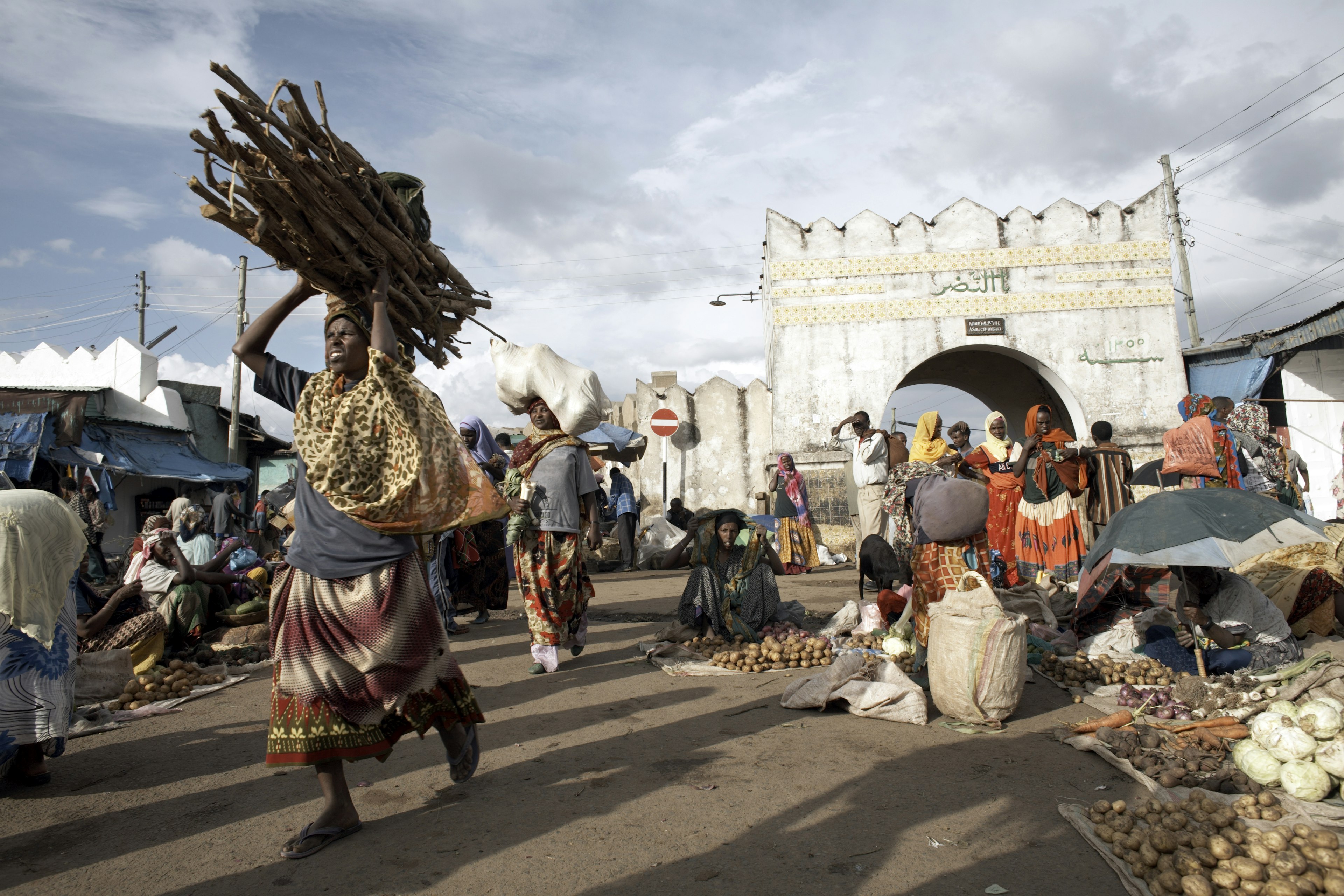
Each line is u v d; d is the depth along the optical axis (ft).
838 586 32.12
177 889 8.10
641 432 66.23
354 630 8.66
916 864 8.36
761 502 61.52
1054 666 16.35
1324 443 55.16
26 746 11.14
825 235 54.29
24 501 10.93
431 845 8.95
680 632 20.62
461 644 21.39
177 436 71.51
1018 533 26.25
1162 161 78.54
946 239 53.93
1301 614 18.28
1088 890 7.83
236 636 20.75
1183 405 23.66
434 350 13.79
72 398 51.01
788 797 10.13
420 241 12.80
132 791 10.98
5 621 10.77
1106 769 11.08
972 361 66.85
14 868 8.66
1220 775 10.39
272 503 58.23
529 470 18.02
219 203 10.08
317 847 8.85
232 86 9.77
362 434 8.79
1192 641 16.66
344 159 11.03
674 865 8.39
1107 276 53.36
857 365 53.47
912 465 17.10
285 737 8.71
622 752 12.02
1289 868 7.73
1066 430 62.49
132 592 18.52
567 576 17.97
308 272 10.32
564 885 7.99
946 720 13.41
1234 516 14.42
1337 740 10.05
